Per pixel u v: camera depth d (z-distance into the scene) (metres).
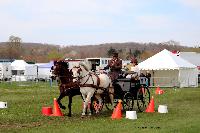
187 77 51.81
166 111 20.25
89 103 18.42
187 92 38.44
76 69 17.05
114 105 20.67
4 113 18.48
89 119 16.81
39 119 16.58
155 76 52.00
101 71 19.19
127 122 15.82
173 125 14.89
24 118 16.75
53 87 45.22
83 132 12.92
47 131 13.10
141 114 19.11
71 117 17.50
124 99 20.27
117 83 19.38
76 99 28.17
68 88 17.33
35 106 22.44
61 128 13.88
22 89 40.81
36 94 33.28
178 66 49.75
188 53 66.44
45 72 69.81
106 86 18.53
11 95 31.77
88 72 17.36
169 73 51.25
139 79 20.41
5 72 68.06
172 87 49.69
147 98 29.03
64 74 17.17
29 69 70.38
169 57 51.59
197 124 15.16
